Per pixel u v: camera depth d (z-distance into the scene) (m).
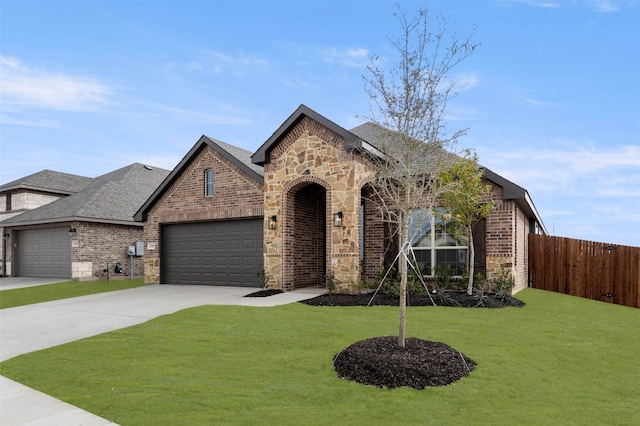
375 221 14.50
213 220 17.47
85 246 21.48
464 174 11.17
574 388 5.66
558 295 13.70
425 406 5.06
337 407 5.09
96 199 22.98
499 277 12.38
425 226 13.71
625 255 12.78
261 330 8.63
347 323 9.09
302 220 15.43
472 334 8.16
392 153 8.00
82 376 6.33
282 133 14.44
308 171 13.99
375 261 14.44
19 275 24.78
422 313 10.06
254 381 5.96
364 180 13.67
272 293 13.73
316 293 13.66
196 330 8.82
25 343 8.49
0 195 27.36
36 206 26.19
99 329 9.42
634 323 9.71
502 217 12.66
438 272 13.11
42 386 5.95
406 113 7.33
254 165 17.72
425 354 6.40
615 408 5.05
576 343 7.73
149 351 7.53
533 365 6.51
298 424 4.63
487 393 5.44
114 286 18.45
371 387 5.65
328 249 13.43
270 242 14.64
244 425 4.61
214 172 17.50
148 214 19.23
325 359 6.81
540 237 15.43
